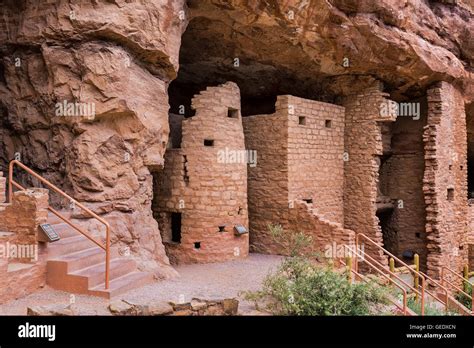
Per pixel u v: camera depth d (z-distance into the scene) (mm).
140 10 8883
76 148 8789
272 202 13148
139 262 8773
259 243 13344
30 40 9086
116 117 8992
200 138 11430
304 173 13461
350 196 15109
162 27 9242
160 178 11938
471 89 16359
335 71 14070
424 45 13617
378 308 7855
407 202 16328
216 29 11820
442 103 14930
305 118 13562
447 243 15406
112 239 8688
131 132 9164
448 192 16031
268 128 13297
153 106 9594
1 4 9445
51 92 9039
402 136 16422
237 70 14359
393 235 16672
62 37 8789
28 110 9656
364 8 12141
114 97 8711
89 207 8680
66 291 7008
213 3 10508
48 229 7070
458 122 16172
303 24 11477
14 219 7027
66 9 8664
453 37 15195
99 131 8898
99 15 8594
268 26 11516
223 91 11672
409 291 11781
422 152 15930
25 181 9773
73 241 7836
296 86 15422
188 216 11414
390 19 12711
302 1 10836
